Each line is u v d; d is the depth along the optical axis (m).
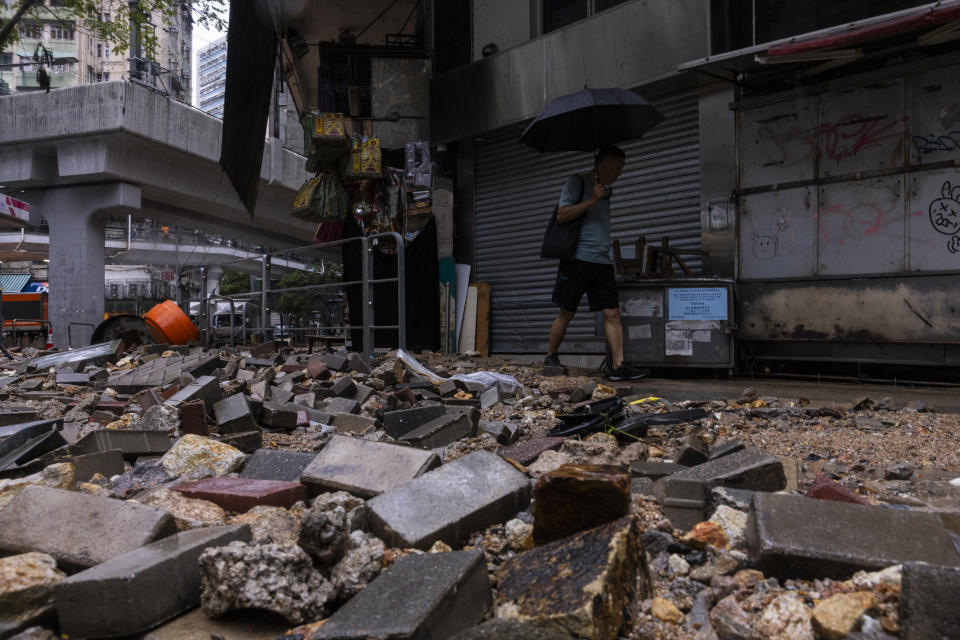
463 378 5.81
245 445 3.48
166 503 2.30
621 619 1.51
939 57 6.01
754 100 7.15
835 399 5.02
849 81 6.51
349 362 6.61
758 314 7.03
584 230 6.11
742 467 2.40
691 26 7.99
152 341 11.14
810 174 6.78
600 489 1.80
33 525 1.95
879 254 6.36
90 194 22.22
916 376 6.44
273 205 27.95
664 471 2.71
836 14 7.14
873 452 3.39
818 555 1.67
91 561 1.80
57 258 22.44
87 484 2.78
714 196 7.78
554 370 6.54
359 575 1.74
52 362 8.23
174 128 21.47
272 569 1.64
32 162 21.50
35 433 3.21
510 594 1.62
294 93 16.86
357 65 10.88
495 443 3.49
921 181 6.13
